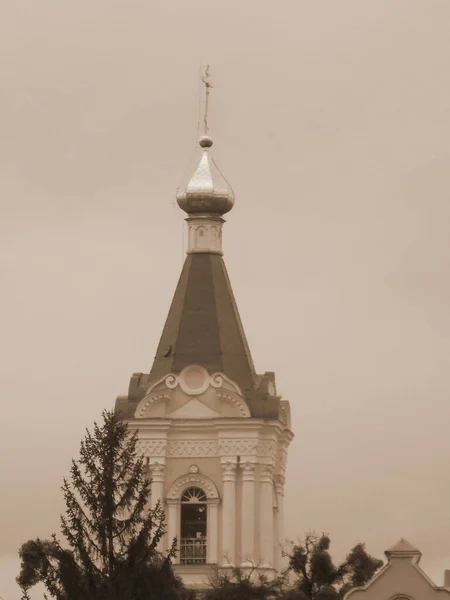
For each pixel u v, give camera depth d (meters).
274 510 174.62
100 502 148.75
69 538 148.50
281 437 175.38
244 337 177.12
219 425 172.62
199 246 178.38
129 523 149.25
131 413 173.25
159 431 172.88
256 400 173.50
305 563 157.62
